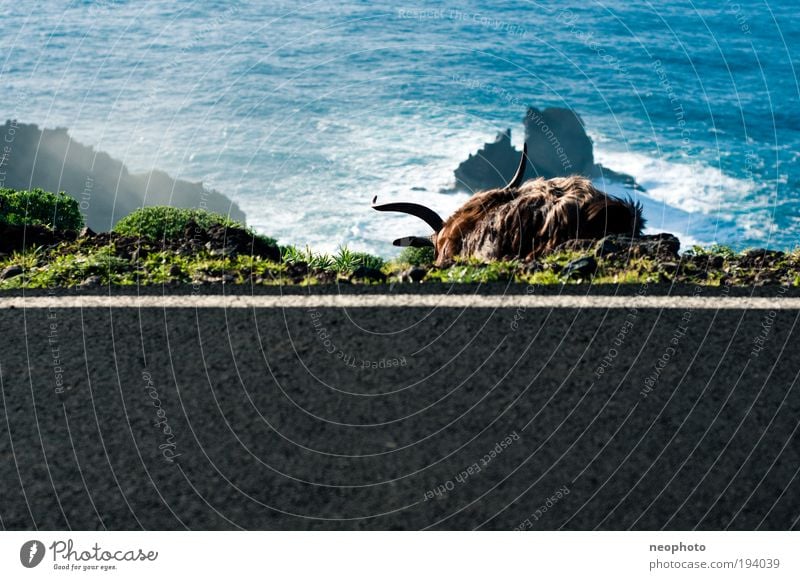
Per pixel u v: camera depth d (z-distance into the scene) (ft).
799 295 12.24
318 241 74.02
